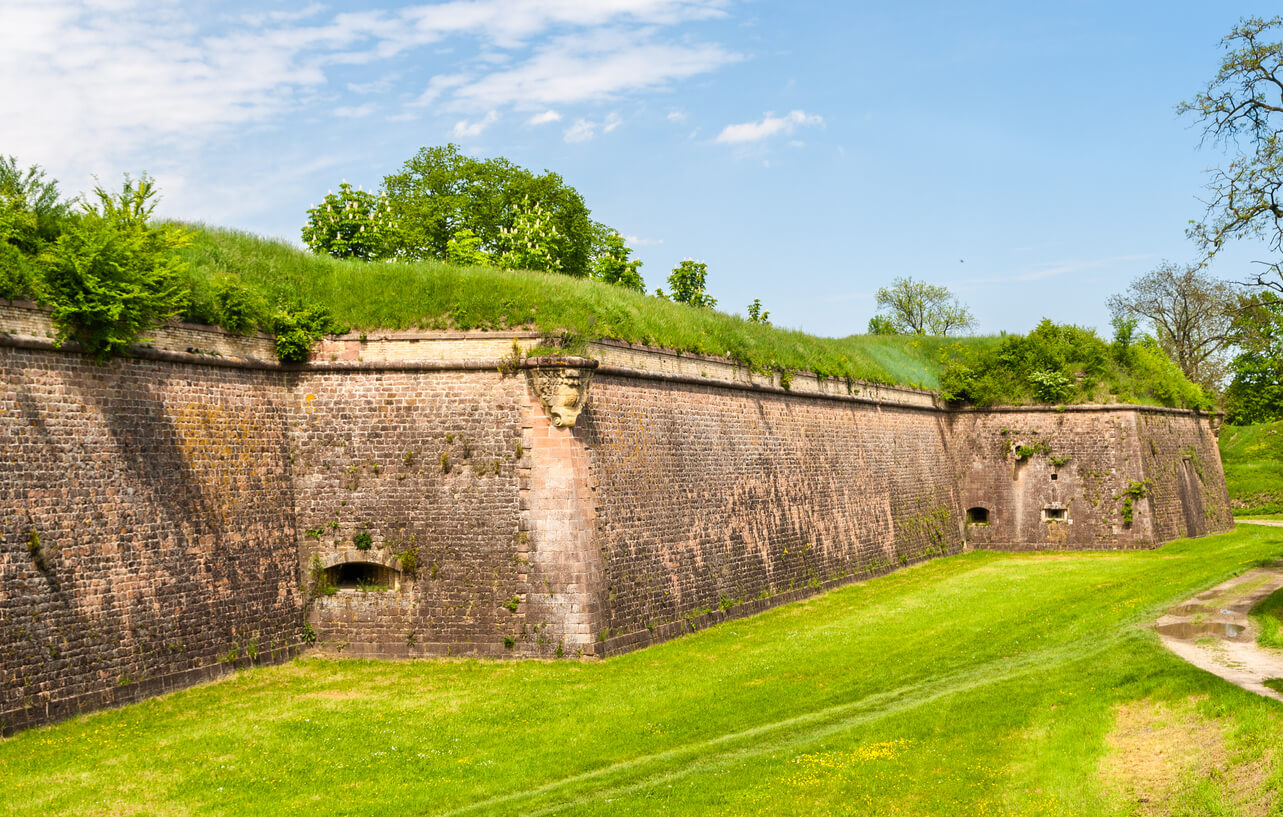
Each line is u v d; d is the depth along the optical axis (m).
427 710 21.44
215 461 24.34
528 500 25.77
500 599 25.62
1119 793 15.22
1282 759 14.20
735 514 33.31
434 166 62.72
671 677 24.05
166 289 22.70
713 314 38.81
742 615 32.31
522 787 17.45
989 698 20.25
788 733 19.56
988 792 15.92
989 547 50.34
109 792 16.72
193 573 23.34
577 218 63.88
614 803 16.20
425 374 26.58
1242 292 31.84
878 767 17.22
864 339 55.88
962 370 51.78
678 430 31.25
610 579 26.86
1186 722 17.12
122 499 21.89
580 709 21.52
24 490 19.98
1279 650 21.23
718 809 15.90
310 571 26.28
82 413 21.30
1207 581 31.69
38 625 19.92
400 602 25.97
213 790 16.92
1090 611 28.59
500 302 26.91
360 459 26.48
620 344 29.03
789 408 37.91
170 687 22.42
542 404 26.05
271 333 26.50
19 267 20.52
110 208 22.88
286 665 25.17
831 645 27.41
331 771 17.97
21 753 18.33
